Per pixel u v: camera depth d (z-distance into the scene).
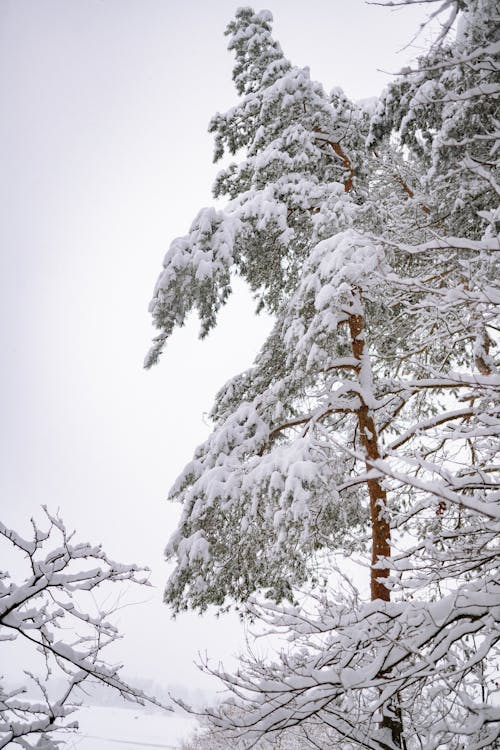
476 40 5.05
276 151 9.26
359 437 8.42
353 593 5.30
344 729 4.77
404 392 8.55
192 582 8.38
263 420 9.09
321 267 7.40
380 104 6.92
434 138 6.18
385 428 8.98
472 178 6.39
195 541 8.18
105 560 3.94
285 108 9.34
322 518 7.16
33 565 3.70
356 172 9.88
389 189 9.75
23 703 3.98
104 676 3.99
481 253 5.18
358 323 8.60
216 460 8.78
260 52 10.64
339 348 7.67
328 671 4.43
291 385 8.31
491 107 5.60
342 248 7.15
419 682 4.67
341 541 8.37
